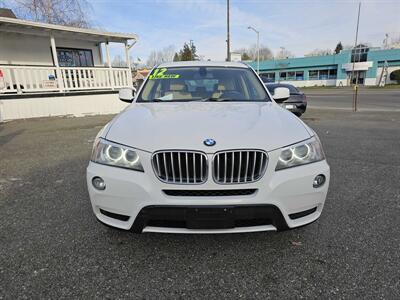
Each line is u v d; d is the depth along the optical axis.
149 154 1.98
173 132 2.09
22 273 2.03
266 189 1.97
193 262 2.14
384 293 1.82
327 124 8.80
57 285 1.92
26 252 2.28
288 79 49.62
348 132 7.38
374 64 41.88
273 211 1.99
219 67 3.63
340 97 21.69
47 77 11.05
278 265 2.11
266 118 2.37
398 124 8.70
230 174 1.96
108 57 13.41
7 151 5.55
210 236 2.47
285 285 1.91
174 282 1.95
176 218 1.96
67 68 11.05
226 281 1.95
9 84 9.83
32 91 10.29
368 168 4.32
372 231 2.54
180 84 3.31
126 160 2.04
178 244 2.36
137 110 2.71
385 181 3.77
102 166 2.10
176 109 2.65
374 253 2.22
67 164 4.65
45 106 10.46
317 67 46.66
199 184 1.95
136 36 13.70
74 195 3.39
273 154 1.99
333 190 3.48
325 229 2.58
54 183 3.79
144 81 3.47
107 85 12.57
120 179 2.01
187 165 1.94
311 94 26.33
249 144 1.97
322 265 2.10
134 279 1.97
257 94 3.19
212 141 1.97
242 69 3.63
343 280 1.94
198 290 1.88
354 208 2.99
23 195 3.40
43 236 2.51
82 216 2.87
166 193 1.98
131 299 1.80
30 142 6.36
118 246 2.35
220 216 1.94
